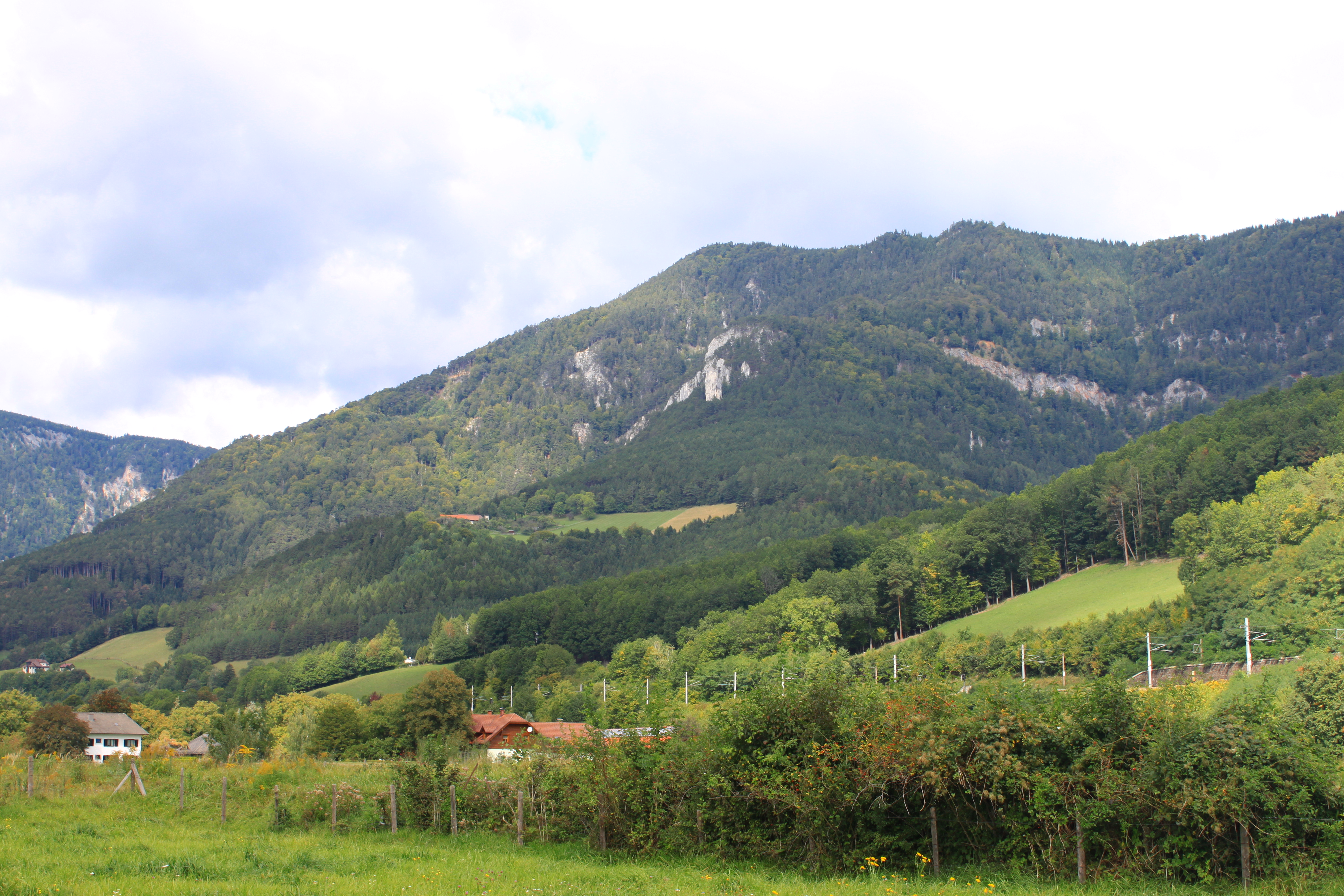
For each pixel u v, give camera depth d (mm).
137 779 32812
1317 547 81438
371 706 98938
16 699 107312
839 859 20562
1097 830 19062
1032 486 189500
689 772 22656
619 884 18969
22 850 20516
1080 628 88000
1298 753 18094
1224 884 17906
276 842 24984
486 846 24812
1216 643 76875
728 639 121375
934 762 19391
